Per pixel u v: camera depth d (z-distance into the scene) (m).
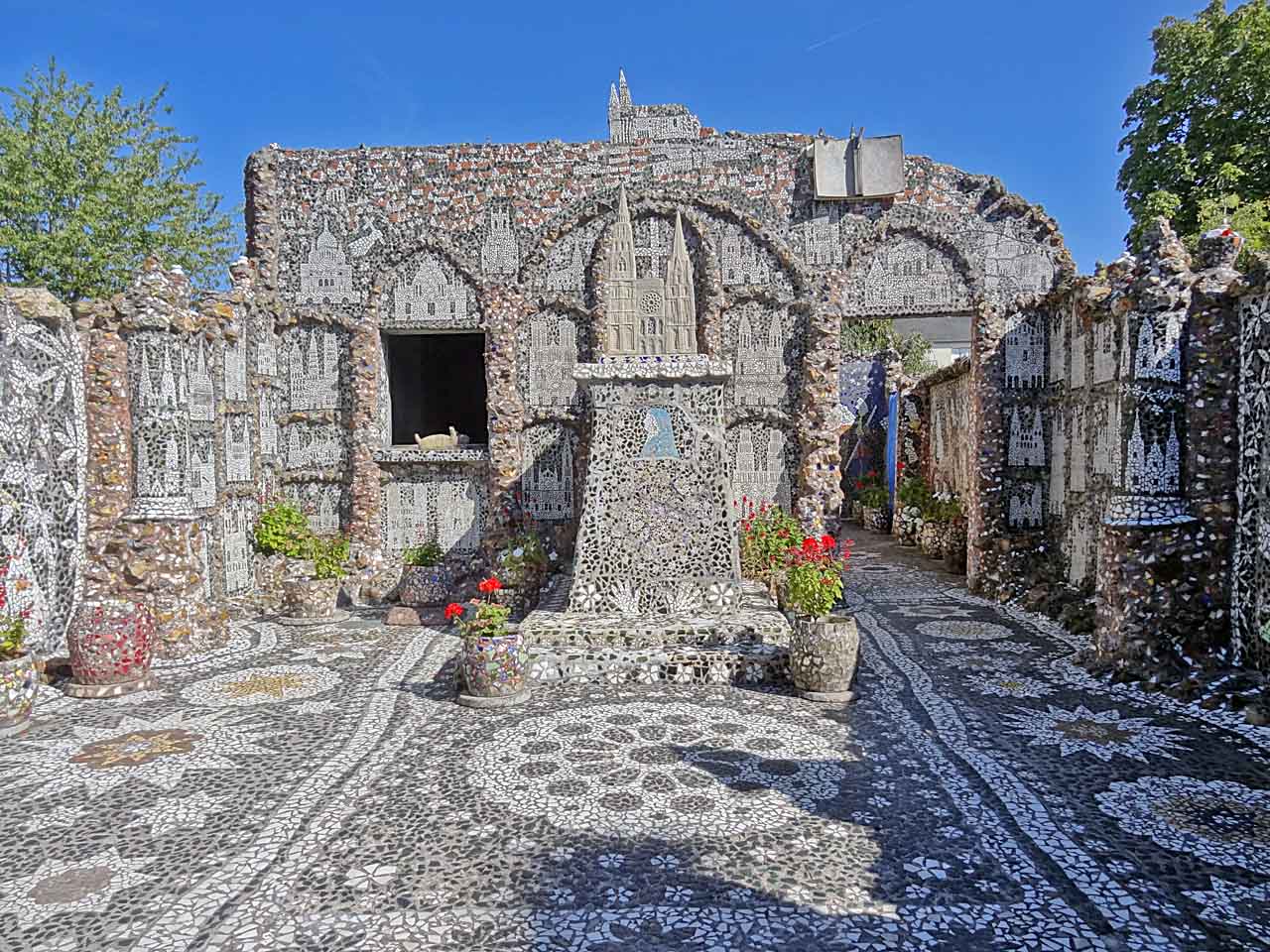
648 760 6.26
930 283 12.55
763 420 12.81
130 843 5.04
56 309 9.09
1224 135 14.50
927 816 5.30
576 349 12.98
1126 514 8.30
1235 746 6.46
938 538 16.64
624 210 10.69
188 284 10.30
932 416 20.30
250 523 12.12
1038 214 12.35
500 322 12.87
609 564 9.37
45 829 5.23
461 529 13.23
